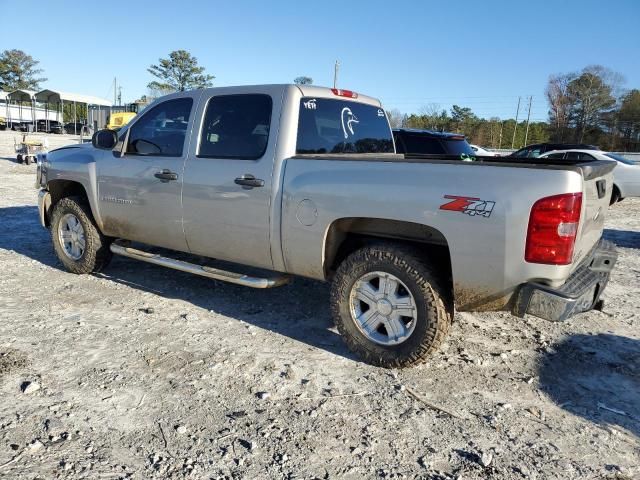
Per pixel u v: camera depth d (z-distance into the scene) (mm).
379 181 3691
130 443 2900
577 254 3441
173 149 4898
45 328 4375
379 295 3854
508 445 3027
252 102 4402
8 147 28281
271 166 4188
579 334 4742
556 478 2756
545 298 3248
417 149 10320
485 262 3367
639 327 4988
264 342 4281
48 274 5914
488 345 4414
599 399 3596
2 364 3695
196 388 3508
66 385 3471
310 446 2941
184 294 5379
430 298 3633
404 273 3680
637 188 13914
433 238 3703
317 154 4430
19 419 3064
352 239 4191
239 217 4371
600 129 65375
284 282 4391
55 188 6098
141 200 5074
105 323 4543
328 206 3875
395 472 2758
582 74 65062
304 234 4031
